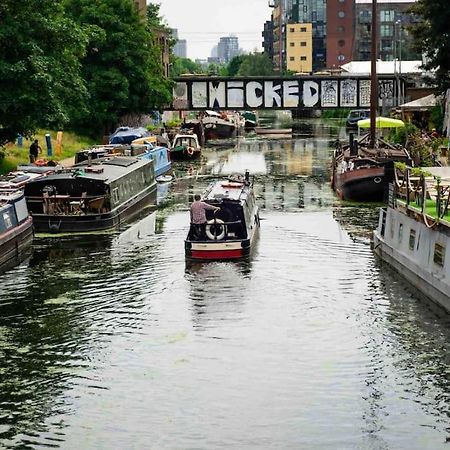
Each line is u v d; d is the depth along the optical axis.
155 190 46.00
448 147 49.22
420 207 26.66
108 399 18.97
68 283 27.83
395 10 160.50
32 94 42.25
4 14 42.97
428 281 25.20
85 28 55.50
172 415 18.20
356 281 27.41
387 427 17.56
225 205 30.62
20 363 20.98
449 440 17.00
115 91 69.88
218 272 28.59
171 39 123.56
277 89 82.56
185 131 74.50
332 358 21.03
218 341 22.27
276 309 24.70
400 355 21.14
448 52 60.78
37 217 34.91
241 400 18.86
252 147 76.94
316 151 71.25
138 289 26.92
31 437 17.33
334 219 37.75
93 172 37.75
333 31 173.88
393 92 82.00
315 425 17.67
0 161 49.53
